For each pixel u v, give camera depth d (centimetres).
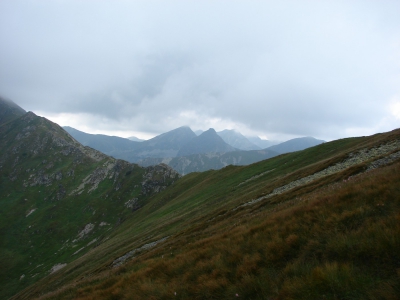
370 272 649
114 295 1181
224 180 7231
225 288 877
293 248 921
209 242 1421
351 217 923
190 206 5831
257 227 1257
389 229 720
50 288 4428
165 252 2088
